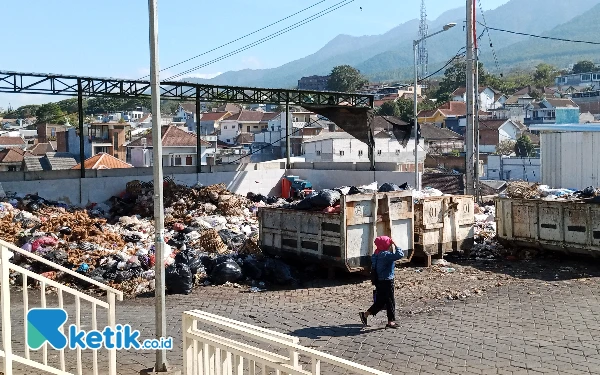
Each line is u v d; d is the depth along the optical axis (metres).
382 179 27.94
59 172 23.28
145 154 63.22
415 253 15.55
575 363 8.46
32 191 22.22
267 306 12.09
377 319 10.97
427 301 12.23
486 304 11.90
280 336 5.43
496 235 17.27
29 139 86.75
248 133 86.69
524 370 8.23
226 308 11.95
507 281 13.91
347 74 127.19
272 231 15.65
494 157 59.12
